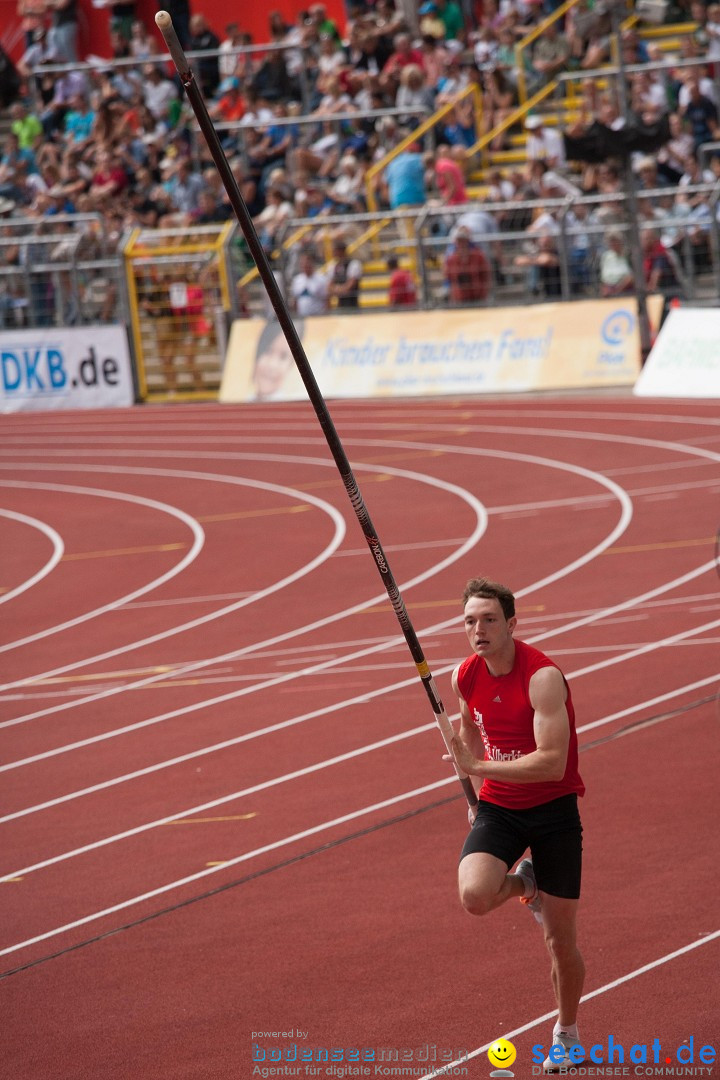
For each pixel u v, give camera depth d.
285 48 71.75
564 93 65.94
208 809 20.58
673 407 50.50
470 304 58.34
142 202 70.12
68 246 67.12
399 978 14.60
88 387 67.12
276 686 26.64
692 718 22.03
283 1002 14.33
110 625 32.78
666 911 15.47
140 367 66.38
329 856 18.27
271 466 49.34
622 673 24.77
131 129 73.81
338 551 37.09
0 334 68.19
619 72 51.28
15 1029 14.37
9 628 33.56
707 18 62.38
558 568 32.88
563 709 12.24
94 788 22.12
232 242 63.44
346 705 24.91
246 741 23.56
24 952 16.34
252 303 65.12
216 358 64.50
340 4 77.81
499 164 64.38
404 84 66.50
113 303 67.38
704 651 25.45
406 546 36.69
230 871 18.14
